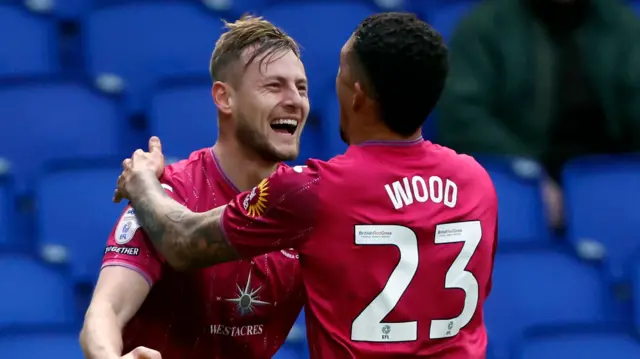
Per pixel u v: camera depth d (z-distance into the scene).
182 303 11.08
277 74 10.98
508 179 20.81
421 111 9.99
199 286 11.04
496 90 21.08
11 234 20.06
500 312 19.42
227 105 11.12
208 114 22.06
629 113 21.14
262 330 11.45
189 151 21.84
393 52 9.77
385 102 9.91
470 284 10.11
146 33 23.88
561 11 20.97
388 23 9.89
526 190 20.84
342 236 9.79
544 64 20.97
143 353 9.66
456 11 24.66
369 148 10.03
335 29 24.16
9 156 21.67
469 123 20.88
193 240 10.04
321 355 9.95
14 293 18.31
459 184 10.19
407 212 9.88
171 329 11.20
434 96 9.98
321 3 24.31
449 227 10.00
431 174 10.09
